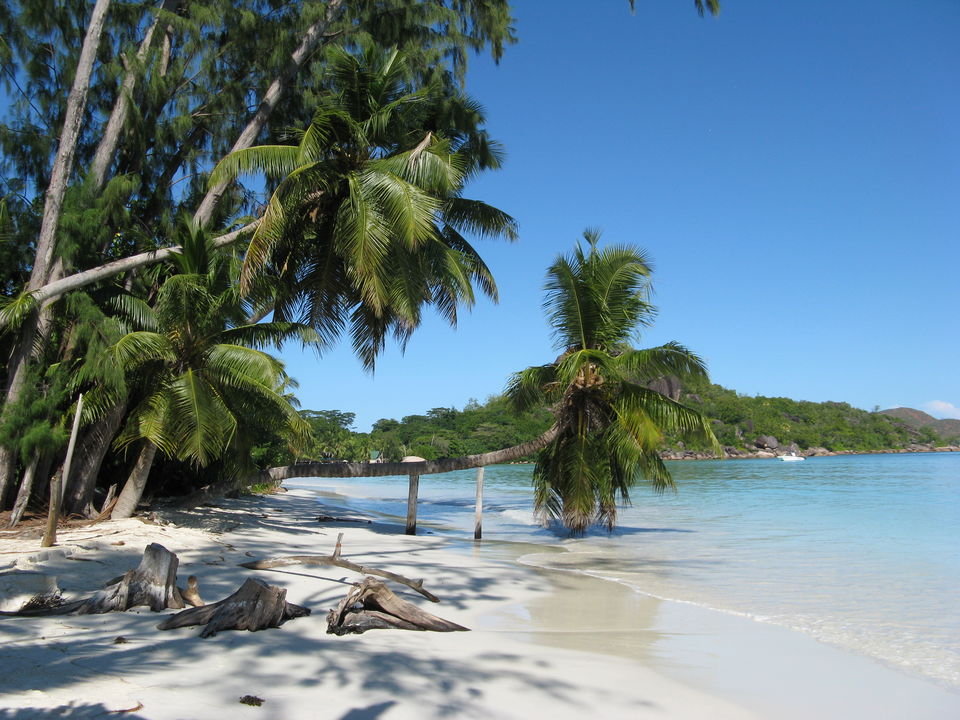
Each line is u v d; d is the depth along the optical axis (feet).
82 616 24.91
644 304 62.08
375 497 138.82
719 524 77.00
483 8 70.38
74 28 55.88
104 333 46.44
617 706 20.26
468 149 67.41
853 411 448.24
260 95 67.05
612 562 50.03
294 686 19.29
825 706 21.31
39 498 49.62
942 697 22.24
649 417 57.62
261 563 35.91
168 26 60.59
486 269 64.39
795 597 37.50
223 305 48.08
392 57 56.13
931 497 115.85
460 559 48.91
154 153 64.23
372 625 26.35
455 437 280.51
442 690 20.16
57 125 57.31
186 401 45.68
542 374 62.23
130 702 16.66
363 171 53.42
